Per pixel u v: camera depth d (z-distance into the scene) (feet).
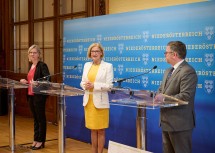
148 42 13.29
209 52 11.34
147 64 13.37
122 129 14.55
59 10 20.59
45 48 22.06
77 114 16.70
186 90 8.61
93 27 15.58
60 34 20.59
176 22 12.26
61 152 10.16
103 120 11.97
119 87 9.61
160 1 13.97
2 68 25.49
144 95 7.84
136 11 13.69
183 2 13.10
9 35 24.93
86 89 11.64
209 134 11.43
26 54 23.81
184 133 8.84
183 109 8.78
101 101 11.78
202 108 11.55
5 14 25.05
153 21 13.06
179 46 9.05
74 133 16.96
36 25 22.81
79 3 19.13
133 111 14.08
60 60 20.63
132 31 13.89
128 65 14.12
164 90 9.23
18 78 24.00
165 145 9.40
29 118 23.07
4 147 14.85
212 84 11.29
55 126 20.29
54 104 20.99
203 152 11.59
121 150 7.02
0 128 19.65
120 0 15.88
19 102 24.32
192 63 11.79
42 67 14.08
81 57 16.28
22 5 24.02
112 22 14.71
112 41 14.76
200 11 11.53
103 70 11.79
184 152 8.87
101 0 16.94
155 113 13.11
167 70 9.55
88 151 14.70
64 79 17.24
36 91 11.41
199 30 11.59
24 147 14.88
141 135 8.31
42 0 22.15
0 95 24.08
